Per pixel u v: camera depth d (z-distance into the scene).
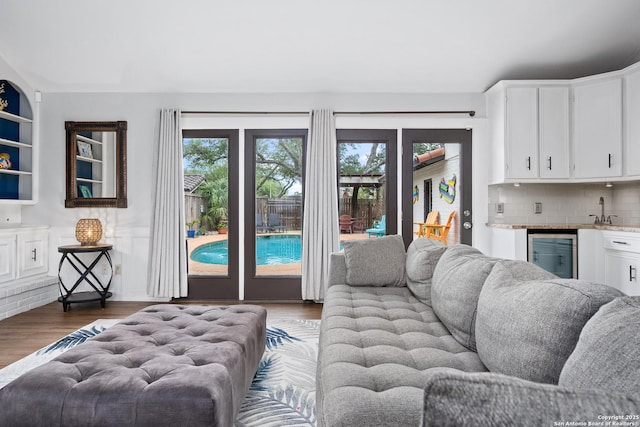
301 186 4.43
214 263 4.44
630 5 3.22
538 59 3.89
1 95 4.17
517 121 3.98
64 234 4.34
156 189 4.26
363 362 1.41
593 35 3.57
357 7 3.27
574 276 3.80
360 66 3.97
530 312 1.11
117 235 4.33
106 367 1.52
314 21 3.42
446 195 4.36
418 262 2.43
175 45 3.72
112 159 4.36
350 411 1.05
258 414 1.93
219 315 2.30
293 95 4.36
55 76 4.14
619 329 0.77
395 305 2.29
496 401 0.54
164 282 4.21
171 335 1.90
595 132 3.83
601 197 4.30
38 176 4.32
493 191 4.35
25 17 3.40
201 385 1.40
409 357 1.46
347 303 2.32
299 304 4.25
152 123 4.36
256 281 4.39
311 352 2.77
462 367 1.38
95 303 4.23
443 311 1.80
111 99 4.35
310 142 4.27
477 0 3.19
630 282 3.39
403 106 4.34
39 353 2.74
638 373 0.66
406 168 4.37
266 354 2.73
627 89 3.67
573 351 0.90
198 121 4.36
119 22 3.45
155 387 1.38
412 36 3.58
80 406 1.34
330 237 4.24
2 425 1.36
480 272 1.63
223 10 3.31
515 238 3.80
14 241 3.91
